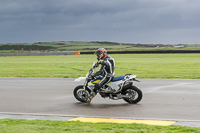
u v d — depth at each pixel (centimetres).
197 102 1388
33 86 2119
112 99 1511
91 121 1041
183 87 1944
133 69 3788
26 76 2988
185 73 3128
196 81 2330
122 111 1217
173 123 988
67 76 2914
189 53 11231
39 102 1459
